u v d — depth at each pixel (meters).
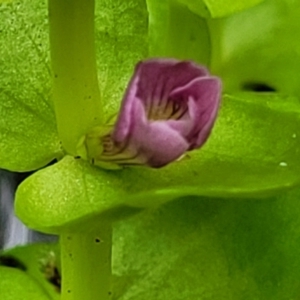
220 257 0.09
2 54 0.08
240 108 0.07
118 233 0.09
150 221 0.09
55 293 0.09
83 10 0.07
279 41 0.09
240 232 0.09
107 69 0.08
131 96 0.06
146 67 0.06
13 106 0.07
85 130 0.07
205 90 0.06
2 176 0.11
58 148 0.07
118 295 0.09
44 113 0.07
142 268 0.09
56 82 0.07
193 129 0.06
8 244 0.11
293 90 0.09
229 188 0.06
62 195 0.07
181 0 0.07
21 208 0.07
